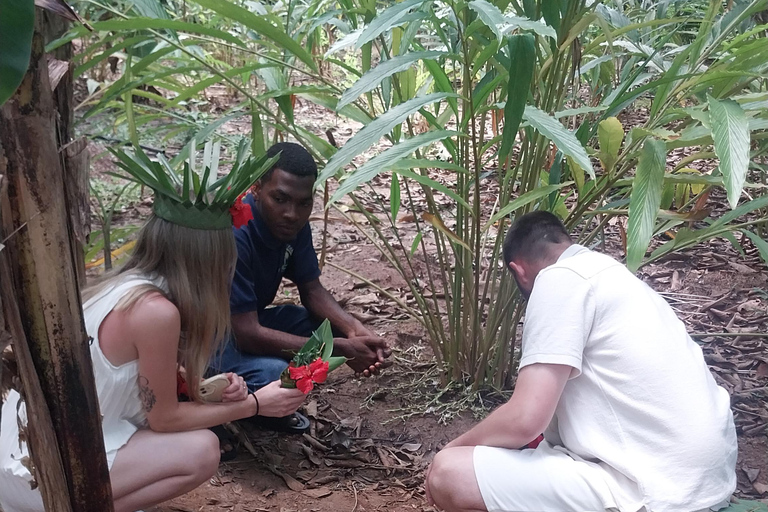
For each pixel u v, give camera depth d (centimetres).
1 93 93
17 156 110
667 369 161
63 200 116
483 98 194
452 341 262
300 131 256
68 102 162
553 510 164
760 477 225
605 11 272
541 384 162
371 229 404
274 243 240
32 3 92
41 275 117
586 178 348
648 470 158
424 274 360
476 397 262
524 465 168
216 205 169
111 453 173
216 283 172
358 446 242
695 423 158
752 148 348
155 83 251
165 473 177
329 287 345
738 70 215
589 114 252
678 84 235
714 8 237
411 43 245
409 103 181
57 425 125
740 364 287
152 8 208
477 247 232
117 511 177
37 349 120
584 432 166
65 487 127
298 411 257
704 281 352
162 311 165
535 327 166
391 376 279
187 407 182
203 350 177
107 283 173
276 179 226
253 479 224
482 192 435
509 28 218
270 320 264
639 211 190
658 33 349
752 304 329
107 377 168
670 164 463
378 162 173
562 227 186
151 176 165
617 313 165
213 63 320
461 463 171
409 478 229
